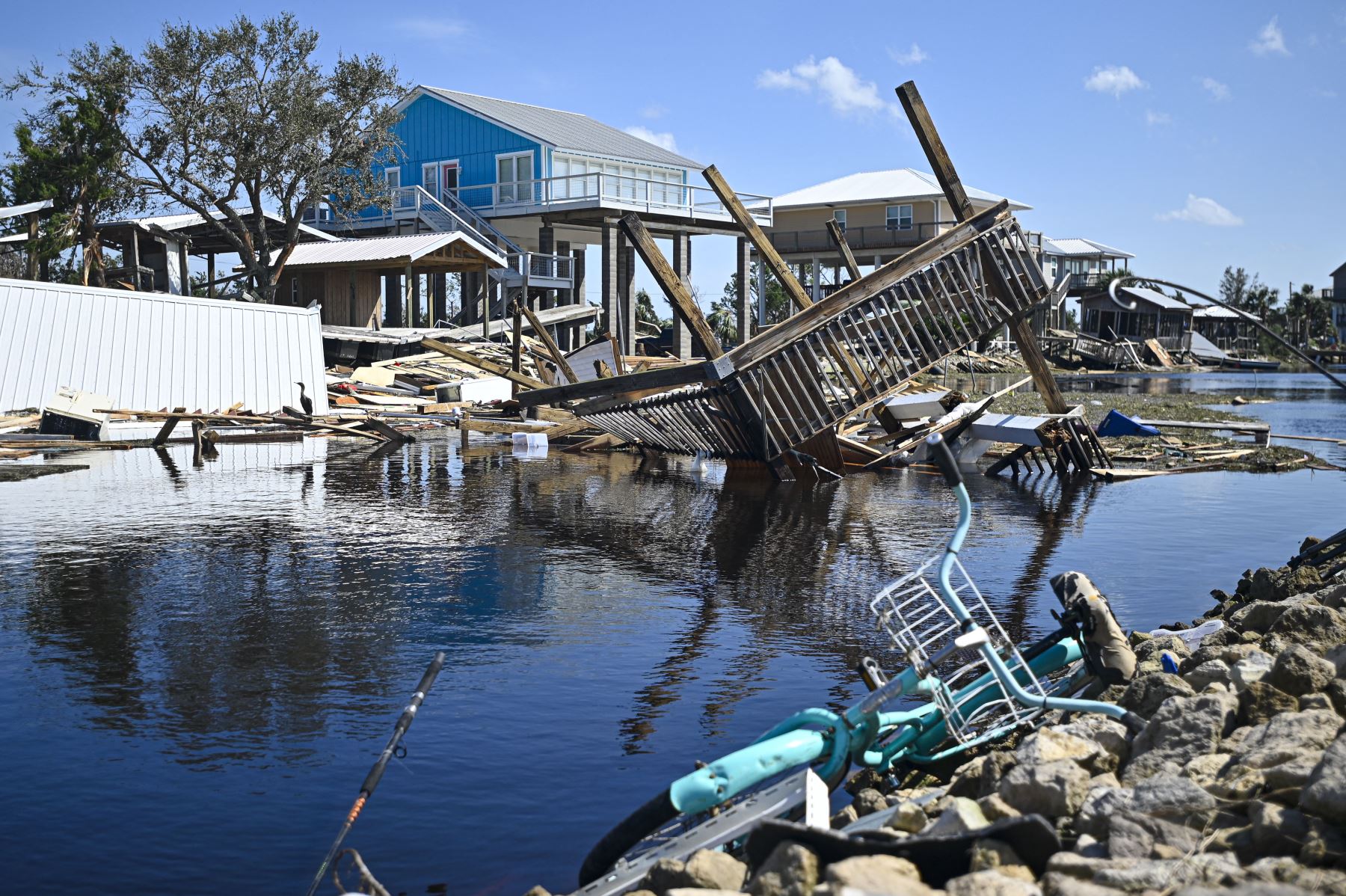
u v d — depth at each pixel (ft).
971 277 79.20
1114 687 21.75
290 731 26.40
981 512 62.80
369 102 182.19
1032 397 166.30
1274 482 77.25
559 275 206.80
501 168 198.70
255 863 19.69
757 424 76.84
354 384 139.64
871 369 77.61
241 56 170.91
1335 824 14.01
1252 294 462.60
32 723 26.81
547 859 19.92
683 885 15.65
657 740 25.90
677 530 56.59
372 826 21.18
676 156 218.59
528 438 100.83
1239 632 26.94
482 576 44.50
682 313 74.43
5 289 99.71
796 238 267.39
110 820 21.38
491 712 27.86
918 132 79.25
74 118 153.07
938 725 20.24
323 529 55.72
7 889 18.63
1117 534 54.75
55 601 39.47
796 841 14.75
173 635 35.01
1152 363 336.29
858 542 52.95
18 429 96.94
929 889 13.30
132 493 68.39
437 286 205.26
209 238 188.34
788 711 28.04
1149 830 14.60
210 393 112.27
